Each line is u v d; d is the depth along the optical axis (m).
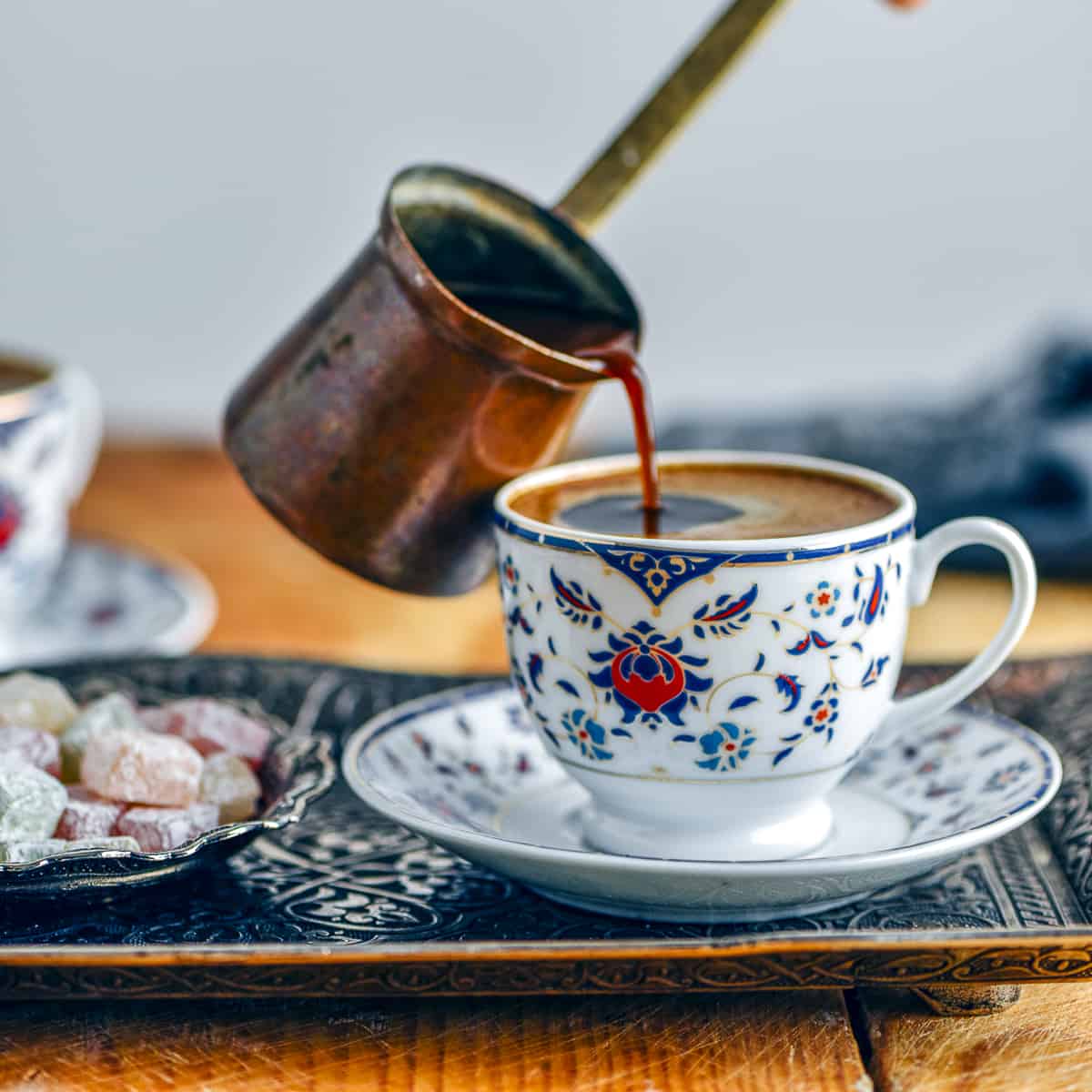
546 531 0.54
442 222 0.59
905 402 1.14
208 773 0.56
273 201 1.19
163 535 0.83
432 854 0.57
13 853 0.53
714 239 1.21
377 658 0.72
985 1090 0.51
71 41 1.15
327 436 0.57
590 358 0.58
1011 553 0.55
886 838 0.56
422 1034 0.52
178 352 1.22
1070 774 0.59
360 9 1.16
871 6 1.16
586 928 0.53
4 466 0.70
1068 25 1.15
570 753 0.55
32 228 1.19
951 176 1.19
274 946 0.52
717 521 0.55
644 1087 0.51
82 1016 0.53
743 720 0.54
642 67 1.16
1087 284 1.20
